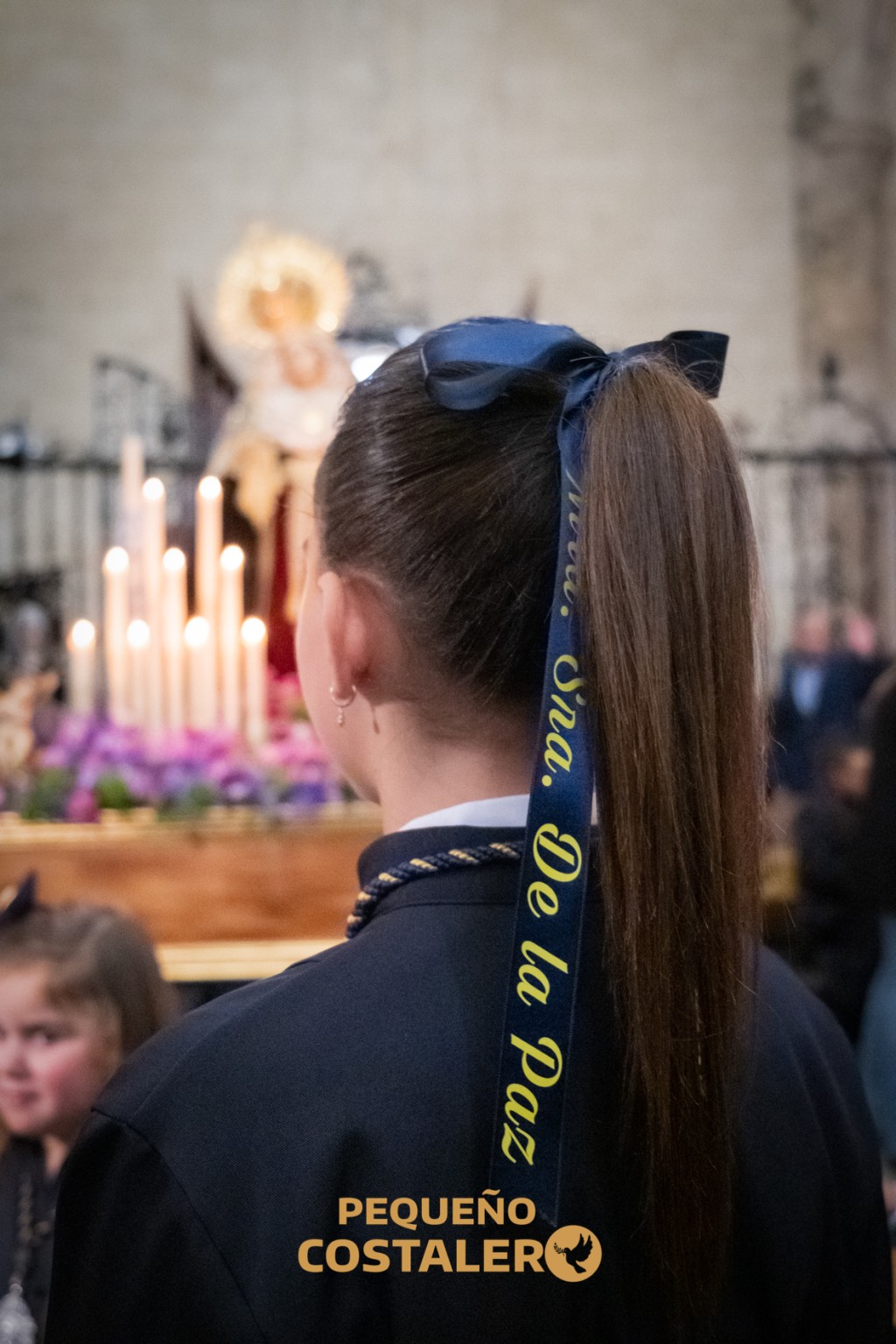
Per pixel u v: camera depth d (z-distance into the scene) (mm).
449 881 612
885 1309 723
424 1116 556
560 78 8789
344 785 2592
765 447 8562
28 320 8414
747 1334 629
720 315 8742
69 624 7957
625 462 588
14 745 2926
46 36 8539
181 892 2430
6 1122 1207
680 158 8797
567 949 546
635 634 568
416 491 618
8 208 8461
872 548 8359
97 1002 1213
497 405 629
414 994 580
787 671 5027
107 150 8531
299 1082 559
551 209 8734
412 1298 546
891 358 8672
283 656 3912
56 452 8078
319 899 2463
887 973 2209
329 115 8664
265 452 4051
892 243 8711
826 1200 673
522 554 615
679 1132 571
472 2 8773
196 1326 536
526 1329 556
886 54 8727
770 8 8828
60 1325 568
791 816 3078
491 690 625
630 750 563
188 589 4090
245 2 8664
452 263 8656
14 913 1268
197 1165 547
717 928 578
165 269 8508
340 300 5496
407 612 623
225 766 2541
